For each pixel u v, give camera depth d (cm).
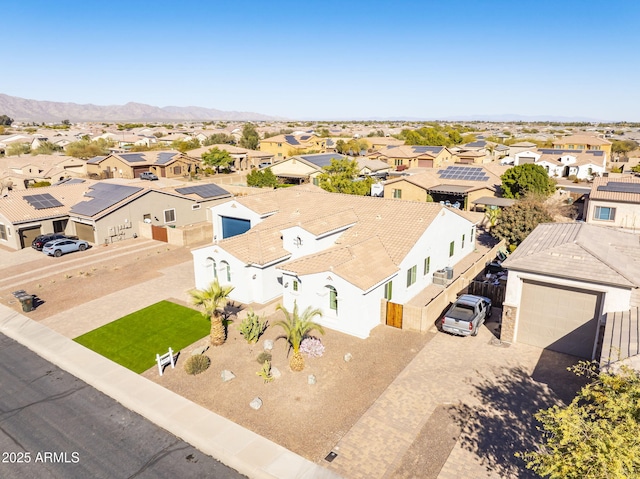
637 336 1641
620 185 4466
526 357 2059
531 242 2455
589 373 1886
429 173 6188
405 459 1431
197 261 2891
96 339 2281
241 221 3541
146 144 13250
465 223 3491
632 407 1049
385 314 2406
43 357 2142
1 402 1775
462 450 1466
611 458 909
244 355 2094
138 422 1650
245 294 2723
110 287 3014
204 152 9181
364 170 7344
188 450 1504
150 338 2288
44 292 2934
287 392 1798
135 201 4259
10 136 13762
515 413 1652
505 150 11262
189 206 4772
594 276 1925
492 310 2619
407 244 2672
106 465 1433
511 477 1349
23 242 3969
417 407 1695
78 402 1777
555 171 8362
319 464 1417
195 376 1923
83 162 7962
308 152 10850
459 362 2016
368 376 1909
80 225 4197
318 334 2305
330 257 2453
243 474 1399
